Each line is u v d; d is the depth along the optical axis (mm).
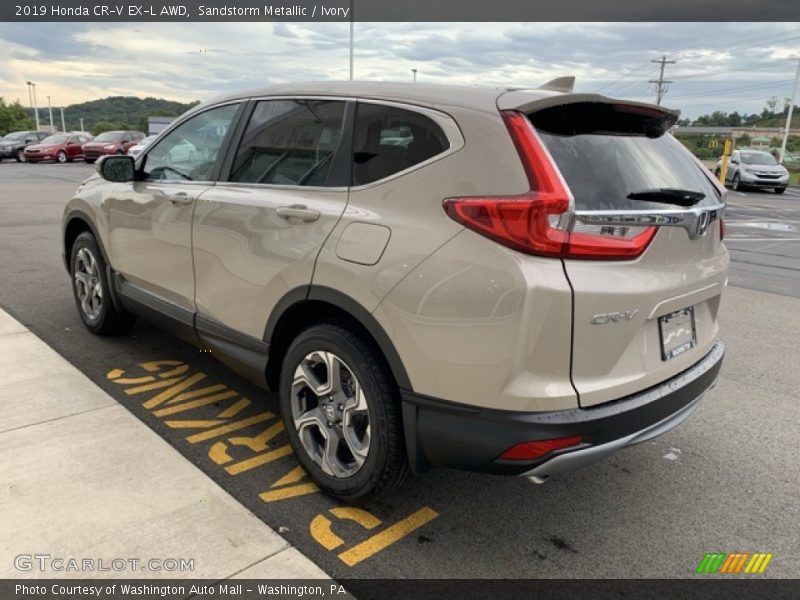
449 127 2479
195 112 3775
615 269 2299
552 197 2178
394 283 2438
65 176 21219
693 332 2830
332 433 2859
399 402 2594
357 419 2783
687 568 2570
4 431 3303
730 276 8461
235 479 3045
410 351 2420
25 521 2602
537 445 2227
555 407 2230
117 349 4590
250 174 3266
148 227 3834
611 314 2281
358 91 2867
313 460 2947
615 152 2543
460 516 2852
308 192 2895
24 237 8867
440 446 2420
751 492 3137
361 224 2604
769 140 61625
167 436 3432
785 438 3707
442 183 2422
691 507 2994
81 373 4098
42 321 5102
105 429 3381
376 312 2504
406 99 2668
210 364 4406
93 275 4672
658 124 2885
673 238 2492
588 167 2375
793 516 2947
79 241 4684
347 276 2592
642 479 3232
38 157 29391
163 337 4859
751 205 19375
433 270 2346
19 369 4102
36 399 3686
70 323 5086
